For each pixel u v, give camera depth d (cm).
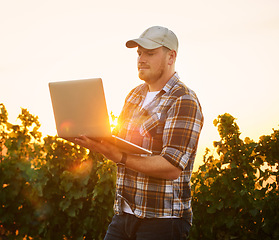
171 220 196
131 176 205
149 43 204
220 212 354
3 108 423
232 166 345
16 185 411
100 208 390
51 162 408
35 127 429
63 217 409
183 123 191
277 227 334
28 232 412
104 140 179
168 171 186
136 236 204
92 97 171
